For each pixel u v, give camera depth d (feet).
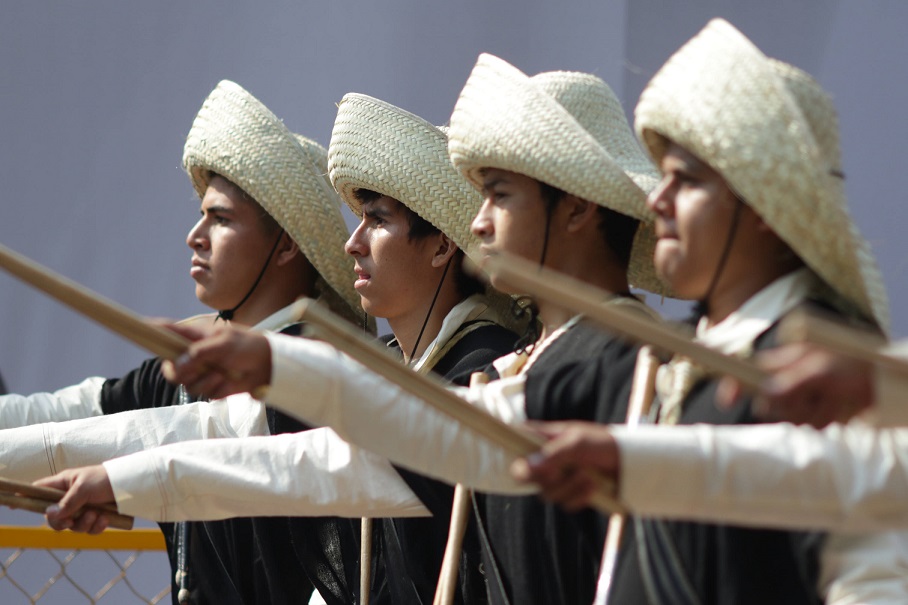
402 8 54.49
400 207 35.91
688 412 22.90
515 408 27.30
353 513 31.40
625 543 23.86
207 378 22.84
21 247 59.41
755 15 48.08
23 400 43.78
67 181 59.31
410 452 24.49
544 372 27.35
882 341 22.00
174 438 38.06
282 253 42.37
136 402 44.24
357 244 36.35
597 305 18.75
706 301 23.52
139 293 58.59
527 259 29.30
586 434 18.74
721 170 22.45
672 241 23.34
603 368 26.35
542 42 52.11
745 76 22.71
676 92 23.31
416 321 36.06
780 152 22.12
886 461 18.90
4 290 59.21
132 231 58.80
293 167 41.34
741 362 18.51
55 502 30.99
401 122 36.09
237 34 57.31
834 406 17.63
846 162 46.03
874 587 20.36
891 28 45.98
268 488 31.27
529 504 27.04
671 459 18.80
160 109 58.59
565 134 28.99
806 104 23.80
